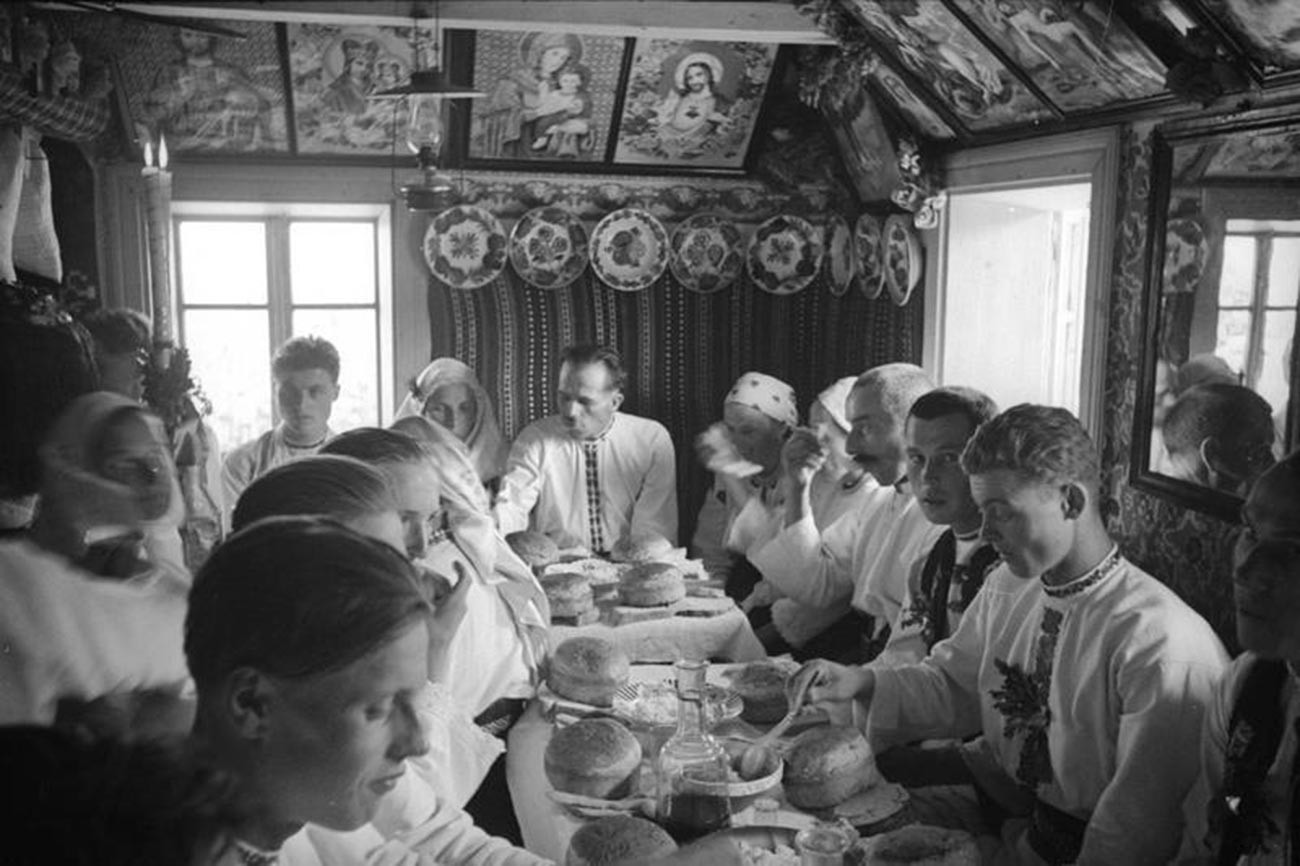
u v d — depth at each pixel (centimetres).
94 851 81
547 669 327
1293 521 195
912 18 400
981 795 277
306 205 553
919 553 332
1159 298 342
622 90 536
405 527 239
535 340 574
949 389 305
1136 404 352
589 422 517
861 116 507
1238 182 305
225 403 570
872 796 240
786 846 212
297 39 489
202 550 296
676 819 217
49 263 375
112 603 144
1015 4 346
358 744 107
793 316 591
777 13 457
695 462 592
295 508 177
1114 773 244
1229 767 208
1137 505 363
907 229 500
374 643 105
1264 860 203
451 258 562
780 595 455
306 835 146
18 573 141
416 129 452
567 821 234
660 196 582
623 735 247
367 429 249
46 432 151
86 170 514
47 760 82
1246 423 301
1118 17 309
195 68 494
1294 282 281
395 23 443
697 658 365
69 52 364
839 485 432
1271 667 205
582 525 530
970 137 455
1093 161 386
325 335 573
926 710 281
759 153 579
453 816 193
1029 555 242
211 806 88
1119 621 241
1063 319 492
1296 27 265
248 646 103
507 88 527
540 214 567
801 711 289
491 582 316
